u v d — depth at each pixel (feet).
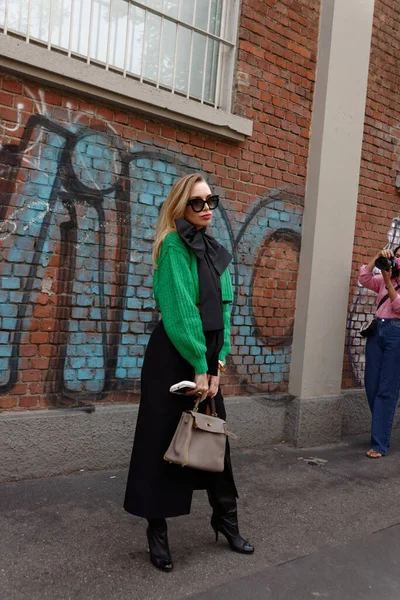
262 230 15.81
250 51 15.20
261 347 16.03
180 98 13.50
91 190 12.50
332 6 16.39
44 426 11.90
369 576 9.25
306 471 14.21
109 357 13.00
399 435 18.85
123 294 13.12
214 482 9.43
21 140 11.48
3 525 9.77
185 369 8.76
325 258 16.69
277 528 10.74
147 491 8.55
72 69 11.70
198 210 8.91
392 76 19.08
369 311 18.89
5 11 11.32
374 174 18.79
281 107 15.99
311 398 16.49
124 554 9.20
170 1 14.16
